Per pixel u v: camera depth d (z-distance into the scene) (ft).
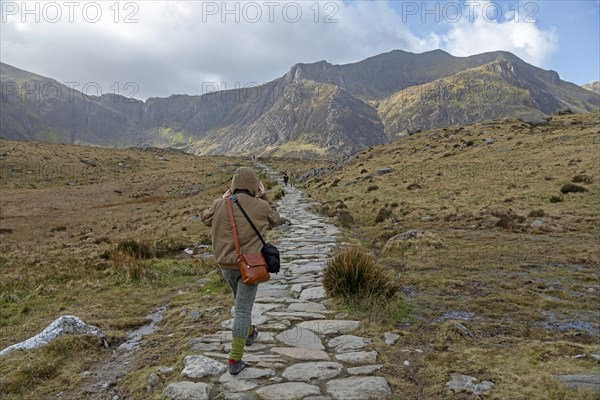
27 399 14.16
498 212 63.93
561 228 51.60
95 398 14.23
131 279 33.68
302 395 12.80
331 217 75.87
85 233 89.40
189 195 180.04
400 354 16.48
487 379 13.57
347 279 24.25
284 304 24.13
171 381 14.06
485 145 168.25
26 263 48.24
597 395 11.91
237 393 13.02
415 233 44.34
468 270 31.65
